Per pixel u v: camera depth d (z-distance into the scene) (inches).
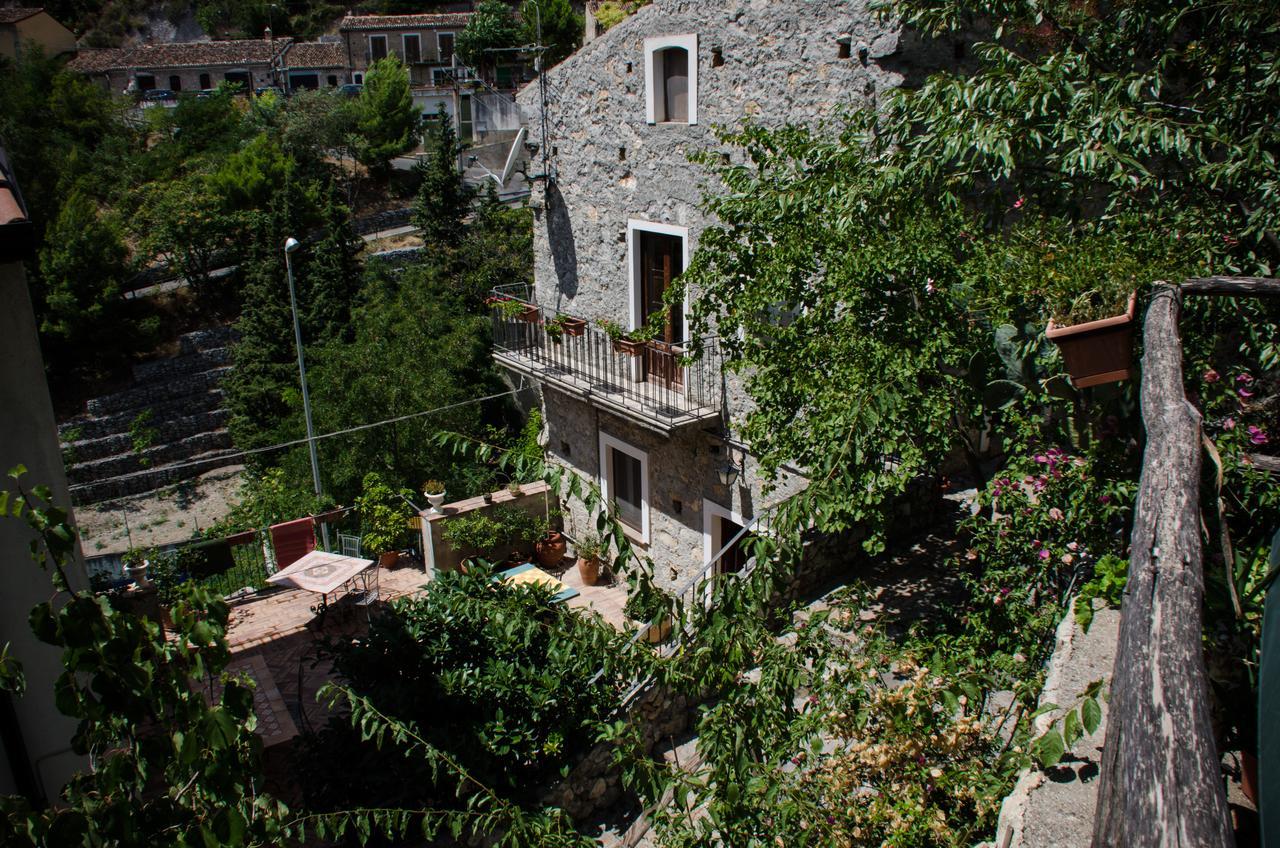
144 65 2089.1
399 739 194.5
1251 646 126.3
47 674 190.7
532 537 602.9
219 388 1228.5
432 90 1840.6
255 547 642.8
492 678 297.1
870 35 352.2
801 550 165.3
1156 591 72.3
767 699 167.8
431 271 1026.1
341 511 613.3
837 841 160.1
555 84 538.0
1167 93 252.2
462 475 776.9
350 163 1748.3
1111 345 156.3
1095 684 133.6
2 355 179.5
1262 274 193.6
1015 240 226.1
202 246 1373.0
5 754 189.2
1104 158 206.7
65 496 189.6
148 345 1304.1
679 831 168.4
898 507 363.3
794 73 388.2
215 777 116.6
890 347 253.3
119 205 1428.4
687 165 451.5
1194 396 179.8
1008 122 230.1
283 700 421.1
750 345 317.4
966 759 172.7
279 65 2094.0
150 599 467.2
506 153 1099.3
